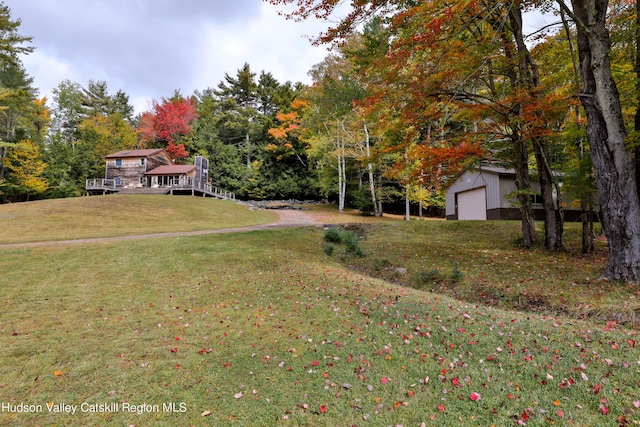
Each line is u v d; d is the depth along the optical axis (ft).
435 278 26.91
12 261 30.48
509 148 35.70
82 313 19.40
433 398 10.23
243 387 11.41
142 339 15.75
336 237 46.52
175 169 114.11
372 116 27.50
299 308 19.94
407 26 21.85
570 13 20.39
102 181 110.22
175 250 36.52
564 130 31.27
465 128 33.27
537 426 8.67
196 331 16.76
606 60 20.17
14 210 65.05
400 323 16.43
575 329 14.83
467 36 26.45
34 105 122.01
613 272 20.34
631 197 19.71
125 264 31.01
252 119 143.54
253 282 26.08
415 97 24.76
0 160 107.45
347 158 104.32
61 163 119.96
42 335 16.14
